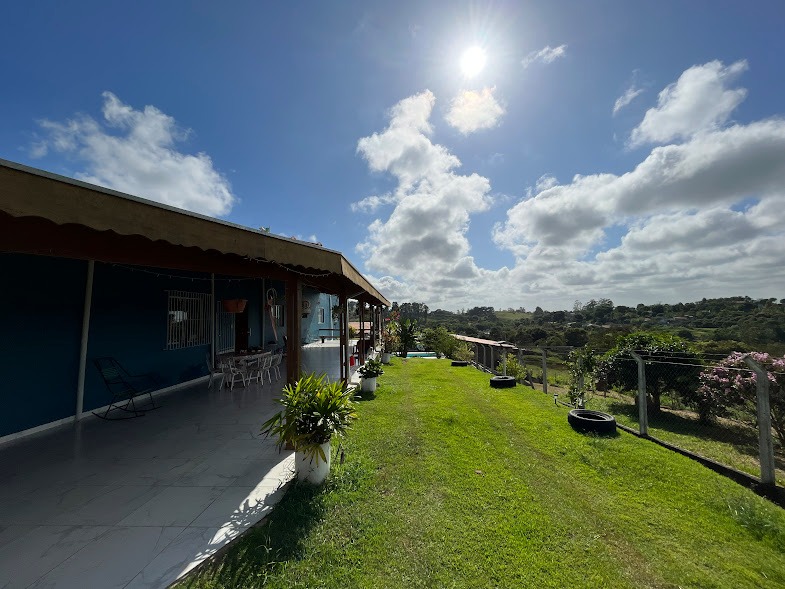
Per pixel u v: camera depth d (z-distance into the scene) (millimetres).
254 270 3898
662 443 4609
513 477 3451
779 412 4668
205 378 8469
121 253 2781
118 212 2053
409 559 2205
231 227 2850
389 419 5312
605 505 2961
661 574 2150
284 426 3121
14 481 3199
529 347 9469
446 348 15953
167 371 7207
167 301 7266
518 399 7086
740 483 3551
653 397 6688
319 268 3895
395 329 17531
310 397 3236
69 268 5172
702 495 3143
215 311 8984
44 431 4684
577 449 4230
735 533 2604
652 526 2672
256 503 2809
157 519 2574
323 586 1963
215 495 2934
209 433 4578
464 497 3018
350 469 3418
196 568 2078
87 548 2236
